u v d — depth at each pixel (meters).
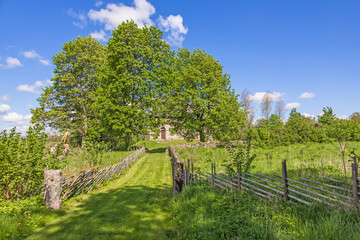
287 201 5.85
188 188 9.12
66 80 32.28
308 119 41.91
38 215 7.47
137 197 10.49
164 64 31.97
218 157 18.64
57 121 31.78
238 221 5.14
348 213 4.47
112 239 6.08
